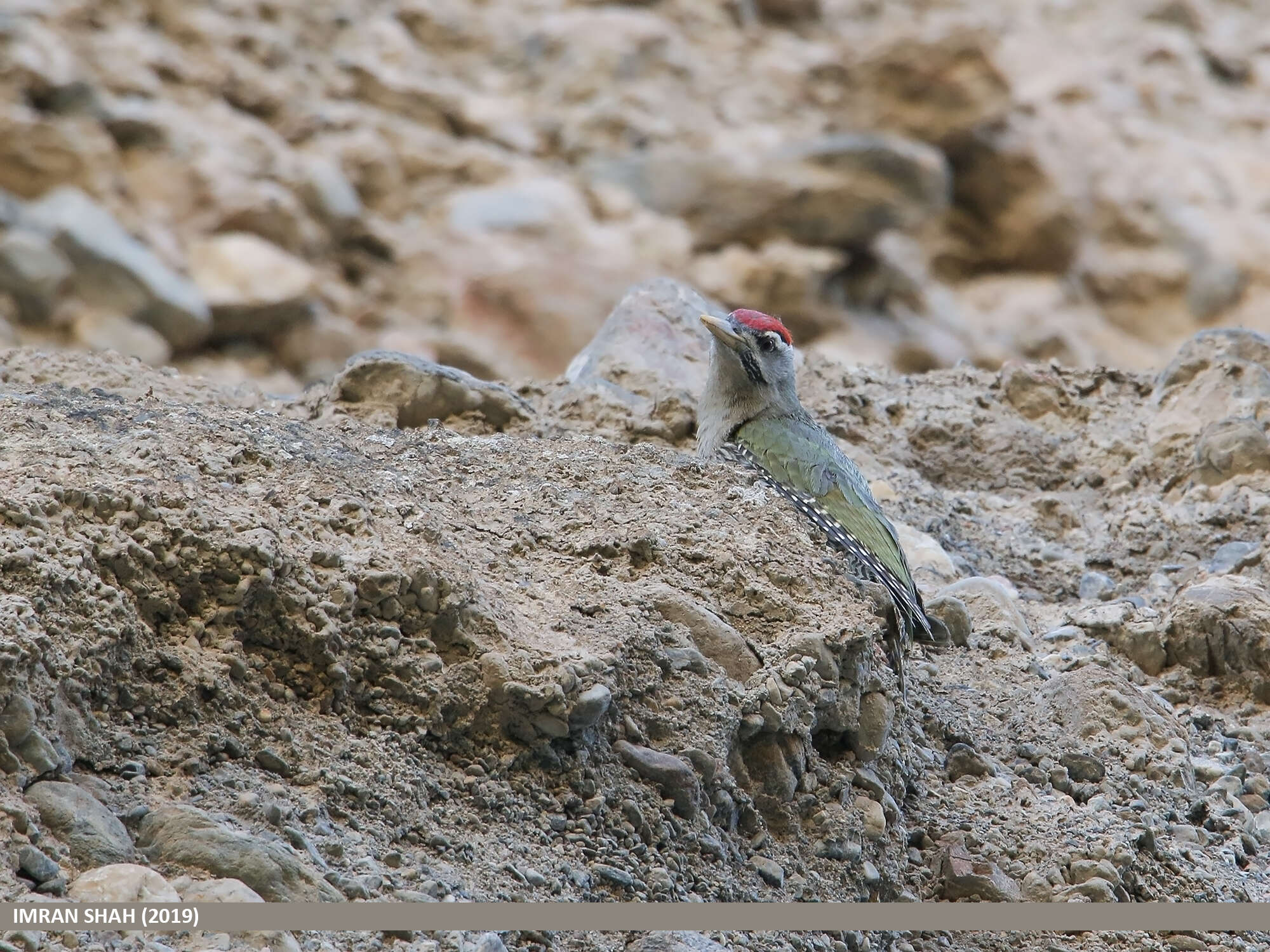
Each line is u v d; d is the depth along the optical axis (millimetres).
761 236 34969
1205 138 43125
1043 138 38750
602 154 35938
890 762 8867
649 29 38438
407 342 30031
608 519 9008
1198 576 12547
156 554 7051
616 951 6727
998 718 10219
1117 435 14680
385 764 7078
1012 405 15312
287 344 29578
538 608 7945
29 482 7129
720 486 9672
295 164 32125
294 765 6906
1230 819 9734
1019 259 38219
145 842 6246
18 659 6176
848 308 35312
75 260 27547
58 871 5930
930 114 37438
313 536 7617
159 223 29797
